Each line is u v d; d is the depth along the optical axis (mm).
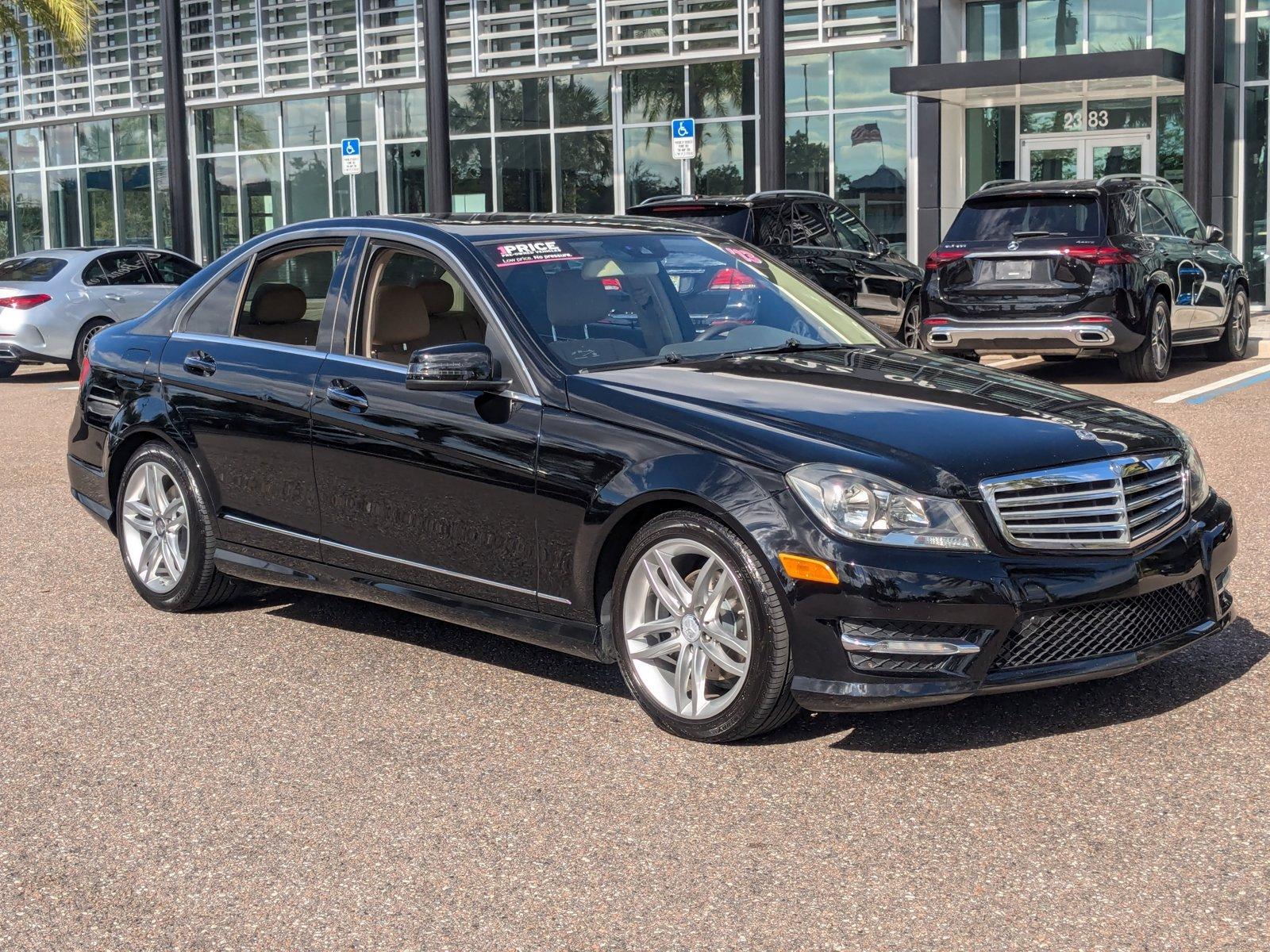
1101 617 4289
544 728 4672
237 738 4664
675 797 4074
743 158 22875
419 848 3785
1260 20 20125
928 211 21297
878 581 4059
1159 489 4543
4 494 9297
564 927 3326
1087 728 4492
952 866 3574
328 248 5727
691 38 22500
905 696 4090
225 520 5918
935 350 13125
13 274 17328
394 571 5289
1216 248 14781
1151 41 20578
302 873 3656
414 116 26375
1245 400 11656
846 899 3414
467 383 4812
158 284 17828
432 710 4887
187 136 28000
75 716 4918
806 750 4395
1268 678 4902
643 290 5441
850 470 4168
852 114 21812
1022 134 21469
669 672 4621
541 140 24750
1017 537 4195
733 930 3281
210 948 3271
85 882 3637
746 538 4230
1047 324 12414
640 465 4492
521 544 4832
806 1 21656
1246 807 3861
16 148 32406
